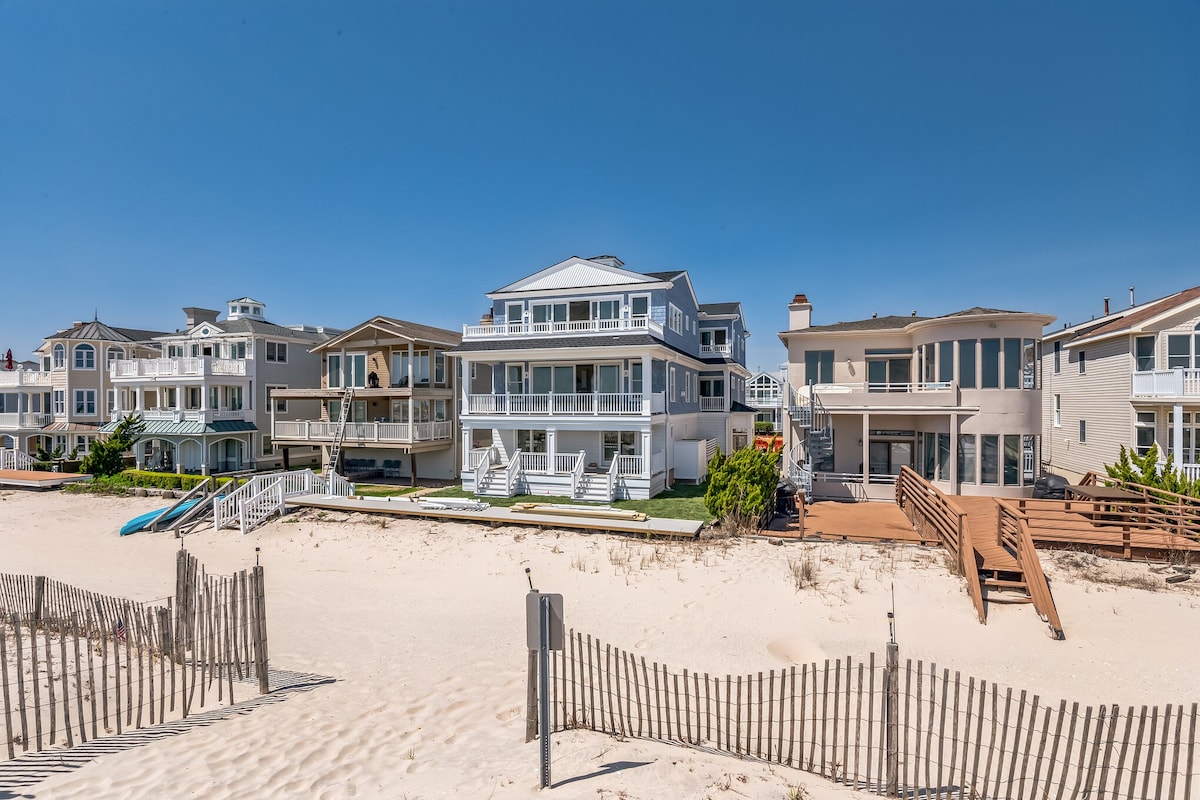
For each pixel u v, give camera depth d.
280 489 21.72
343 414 29.44
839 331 23.94
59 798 6.05
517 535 18.12
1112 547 14.20
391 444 28.80
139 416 33.53
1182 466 19.98
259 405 35.44
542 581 14.37
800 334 24.50
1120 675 9.10
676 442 28.42
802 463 23.53
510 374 27.92
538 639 5.73
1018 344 20.72
